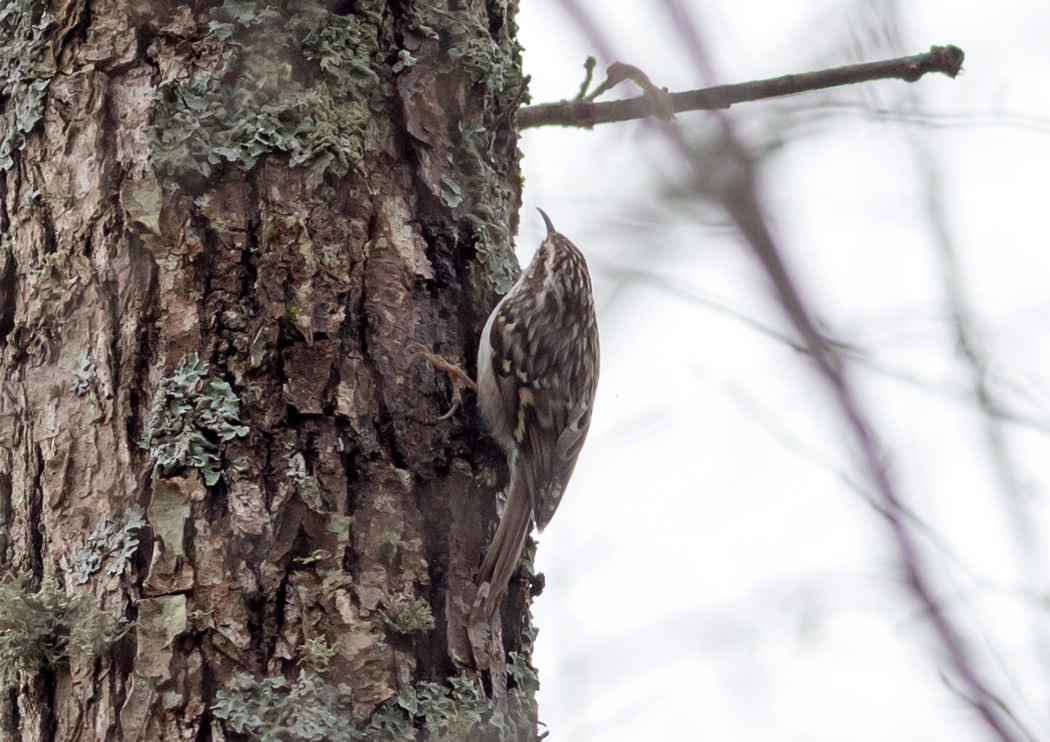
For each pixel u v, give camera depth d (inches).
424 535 222.7
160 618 196.7
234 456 205.8
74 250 216.5
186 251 213.2
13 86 226.5
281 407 211.2
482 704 215.5
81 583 202.4
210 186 216.7
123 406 207.8
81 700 197.0
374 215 230.7
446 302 238.5
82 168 218.8
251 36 222.8
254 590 201.2
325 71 227.0
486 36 253.6
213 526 201.9
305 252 218.1
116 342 211.2
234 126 219.1
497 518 241.1
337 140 224.5
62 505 207.2
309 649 199.8
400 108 238.5
